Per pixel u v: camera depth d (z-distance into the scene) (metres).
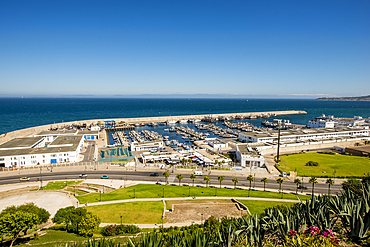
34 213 63.44
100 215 79.25
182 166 145.88
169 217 79.06
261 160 145.00
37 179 116.75
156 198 94.94
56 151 147.50
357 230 35.03
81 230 62.28
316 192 105.50
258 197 96.88
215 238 39.38
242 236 38.66
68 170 131.75
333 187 111.56
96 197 95.50
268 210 48.53
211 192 103.12
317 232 33.16
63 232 66.81
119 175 126.38
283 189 109.19
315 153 176.88
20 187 105.31
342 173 132.50
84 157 161.38
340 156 167.50
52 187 106.31
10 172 126.44
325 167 142.88
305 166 144.75
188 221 76.38
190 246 37.00
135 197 95.62
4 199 91.88
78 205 87.31
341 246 34.34
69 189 105.12
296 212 41.97
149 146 191.75
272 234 39.38
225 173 133.00
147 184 114.12
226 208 86.44
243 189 109.19
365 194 40.00
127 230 67.81
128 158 163.00
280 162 153.12
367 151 169.12
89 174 126.31
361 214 35.56
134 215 79.75
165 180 120.19
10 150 148.38
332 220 39.81
